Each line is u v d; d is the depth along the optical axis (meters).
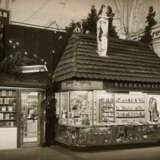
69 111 11.00
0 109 11.12
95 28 14.34
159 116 12.26
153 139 11.98
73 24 13.77
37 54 12.50
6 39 11.84
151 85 12.27
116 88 11.41
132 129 11.51
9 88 11.21
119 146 11.51
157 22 13.99
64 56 12.45
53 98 12.38
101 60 11.67
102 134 10.90
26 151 10.62
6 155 9.82
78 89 10.77
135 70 12.04
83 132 10.59
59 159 9.20
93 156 9.72
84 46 11.84
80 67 10.92
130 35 15.25
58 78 11.91
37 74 12.07
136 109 11.72
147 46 14.10
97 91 11.01
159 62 13.31
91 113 10.84
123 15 15.26
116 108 11.29
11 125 11.25
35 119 11.91
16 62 11.55
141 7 14.97
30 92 11.83
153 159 9.16
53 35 13.03
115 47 12.83
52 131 12.23
